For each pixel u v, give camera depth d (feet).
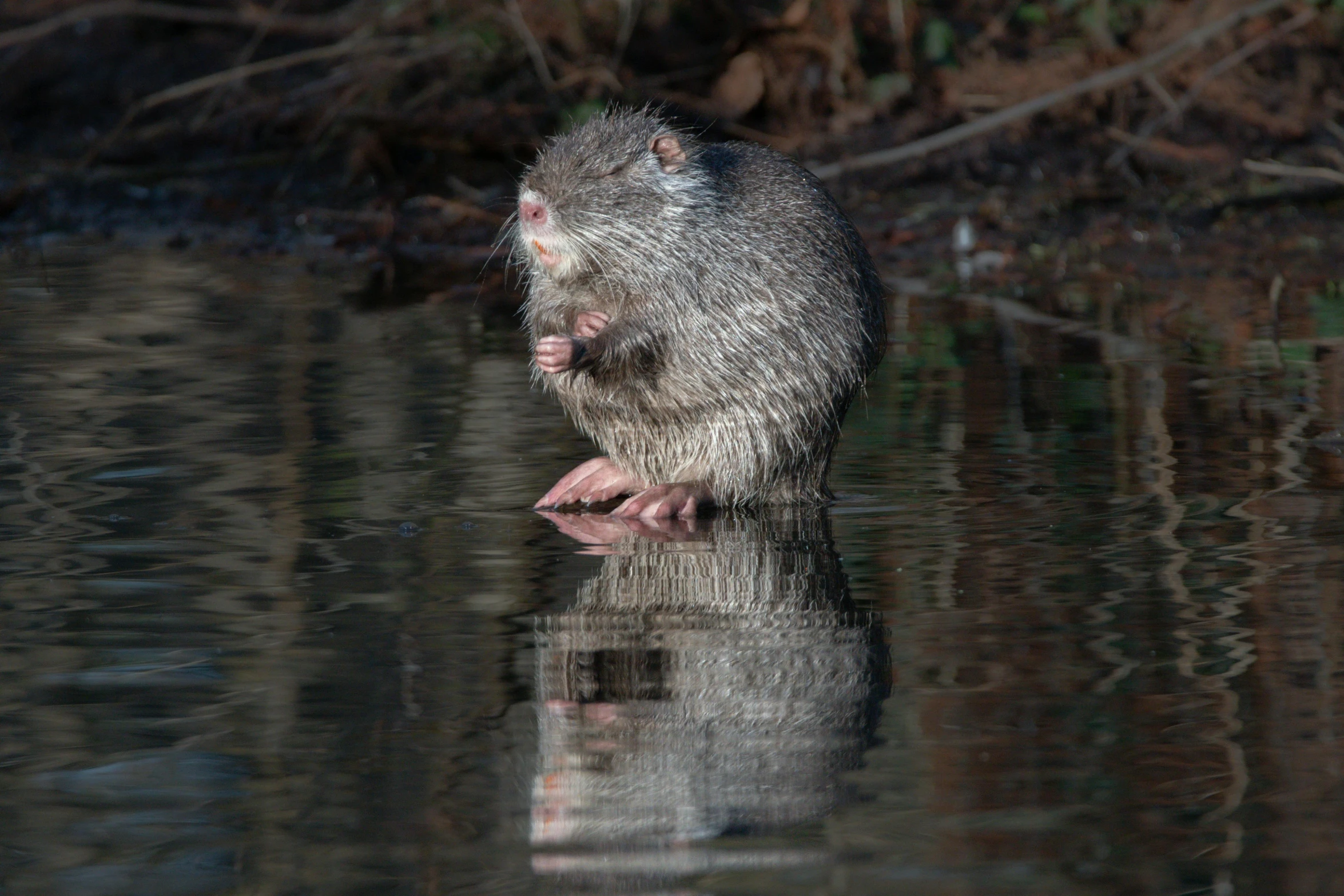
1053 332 49.34
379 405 39.58
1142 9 82.94
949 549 27.50
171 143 82.64
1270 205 70.38
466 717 20.03
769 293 32.09
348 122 79.77
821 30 80.74
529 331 34.94
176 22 90.63
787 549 27.89
